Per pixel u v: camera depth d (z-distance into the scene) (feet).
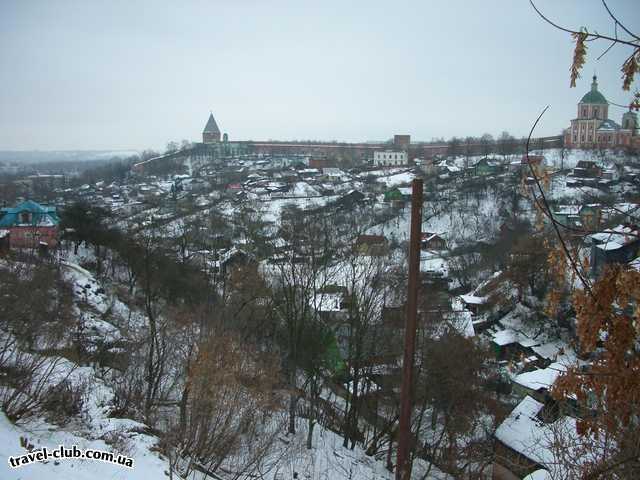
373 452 65.10
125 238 136.46
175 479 32.89
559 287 17.13
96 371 57.62
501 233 164.14
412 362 31.50
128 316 99.76
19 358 42.11
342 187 296.92
